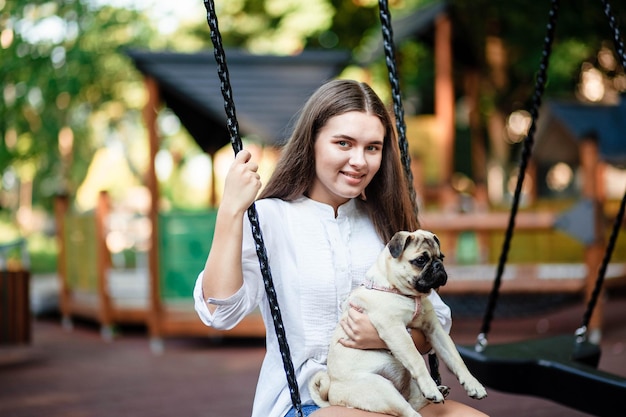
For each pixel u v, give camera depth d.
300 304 2.40
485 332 3.48
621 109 8.70
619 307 9.95
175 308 7.67
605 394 2.95
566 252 8.82
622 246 10.09
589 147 7.52
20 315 6.81
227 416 5.03
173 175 18.38
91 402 5.50
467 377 2.26
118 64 11.46
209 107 7.51
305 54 8.02
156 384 6.05
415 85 12.57
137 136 14.88
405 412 2.12
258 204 2.45
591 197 7.53
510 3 11.28
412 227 2.62
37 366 6.94
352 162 2.38
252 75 7.82
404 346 2.18
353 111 2.40
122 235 11.42
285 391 2.36
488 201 11.70
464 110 14.12
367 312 2.25
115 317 8.52
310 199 2.52
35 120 10.91
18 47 10.25
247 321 7.57
